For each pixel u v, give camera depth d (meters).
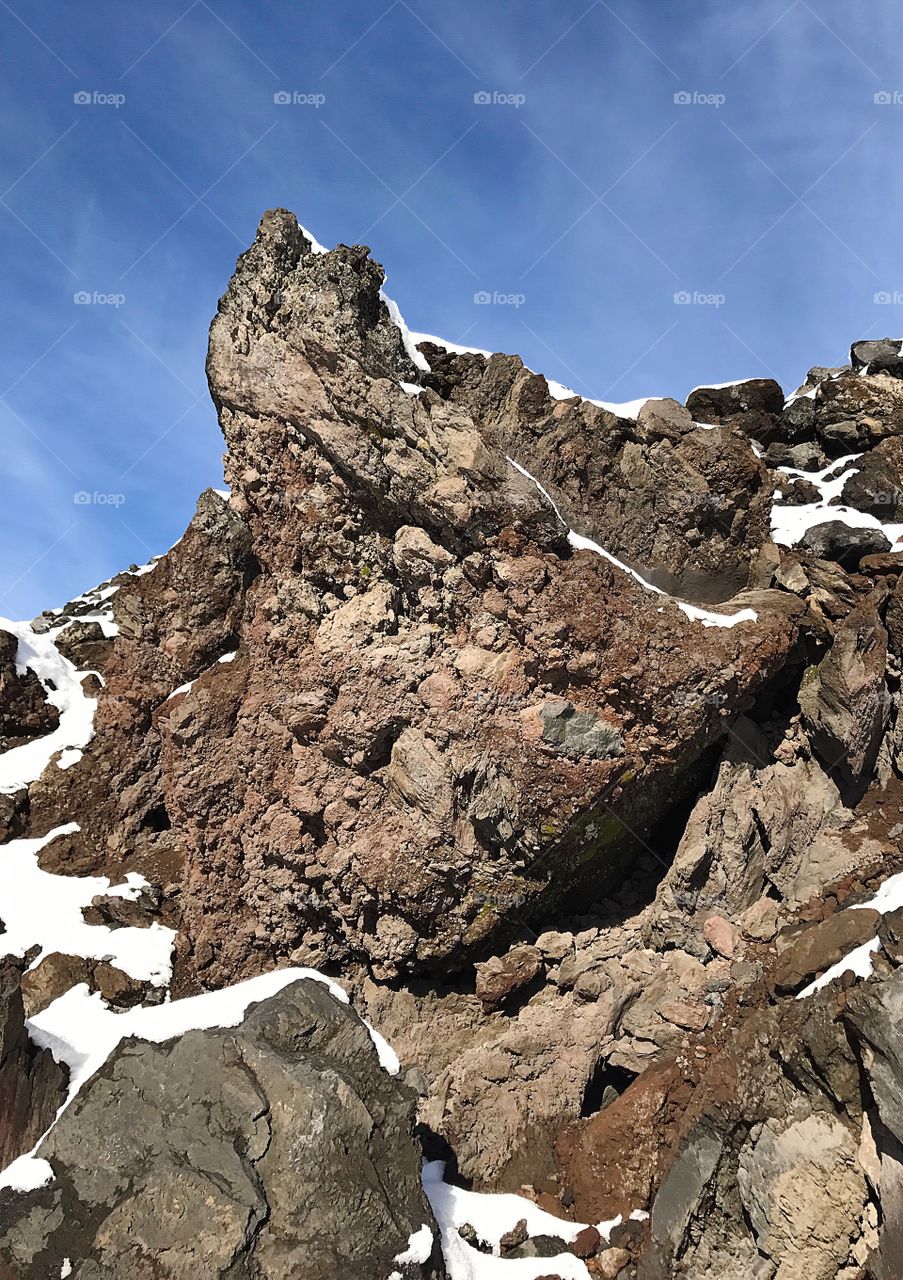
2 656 16.31
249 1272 7.06
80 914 13.06
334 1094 7.84
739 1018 10.02
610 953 11.19
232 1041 8.13
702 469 12.63
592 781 10.80
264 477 13.39
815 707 11.88
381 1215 7.57
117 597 15.46
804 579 12.77
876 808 11.78
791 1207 8.38
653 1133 9.54
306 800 12.08
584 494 13.12
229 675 13.40
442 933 11.29
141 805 14.83
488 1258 8.56
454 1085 10.35
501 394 13.65
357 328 12.17
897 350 20.34
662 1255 8.69
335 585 12.98
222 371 13.20
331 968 12.20
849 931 9.62
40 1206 7.36
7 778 15.19
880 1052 7.97
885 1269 7.64
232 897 12.75
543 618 11.12
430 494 11.57
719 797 11.40
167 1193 7.27
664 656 10.86
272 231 12.94
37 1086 8.75
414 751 11.38
